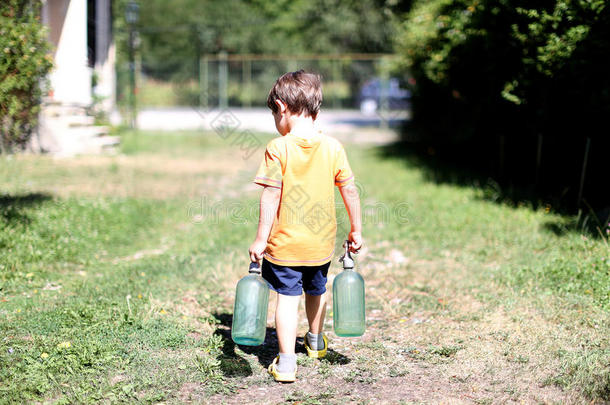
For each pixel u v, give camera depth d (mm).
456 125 11383
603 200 7180
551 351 3492
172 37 33250
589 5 6340
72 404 2773
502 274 5039
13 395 2801
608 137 7211
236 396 2979
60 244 5613
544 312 4113
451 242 6234
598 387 2984
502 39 7910
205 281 4961
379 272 5348
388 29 27938
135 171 10672
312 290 3256
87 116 13211
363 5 28797
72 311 3912
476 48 8734
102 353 3301
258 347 3680
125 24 18562
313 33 32125
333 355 3527
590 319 3941
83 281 4820
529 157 9047
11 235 5395
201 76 30062
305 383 3154
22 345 3396
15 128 6016
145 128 19250
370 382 3152
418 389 3070
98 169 10445
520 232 6340
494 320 4062
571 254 5387
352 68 31766
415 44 10961
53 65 5770
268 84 32344
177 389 3006
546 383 3082
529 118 8250
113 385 2975
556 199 7523
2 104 5551
